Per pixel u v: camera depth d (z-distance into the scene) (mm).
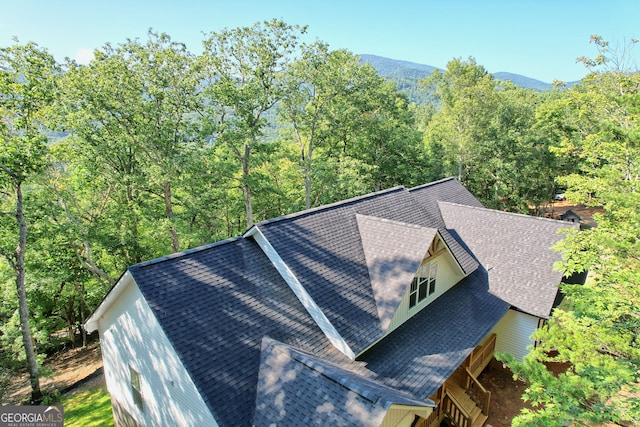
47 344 24656
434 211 20906
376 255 13461
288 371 8906
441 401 12859
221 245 12305
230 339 9727
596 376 7527
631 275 9336
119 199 27297
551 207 54219
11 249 18281
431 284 14781
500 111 45250
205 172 25453
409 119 49250
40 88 15883
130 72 21750
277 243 12234
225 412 8234
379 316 11570
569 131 31156
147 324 10305
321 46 29594
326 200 36531
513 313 16141
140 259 26625
